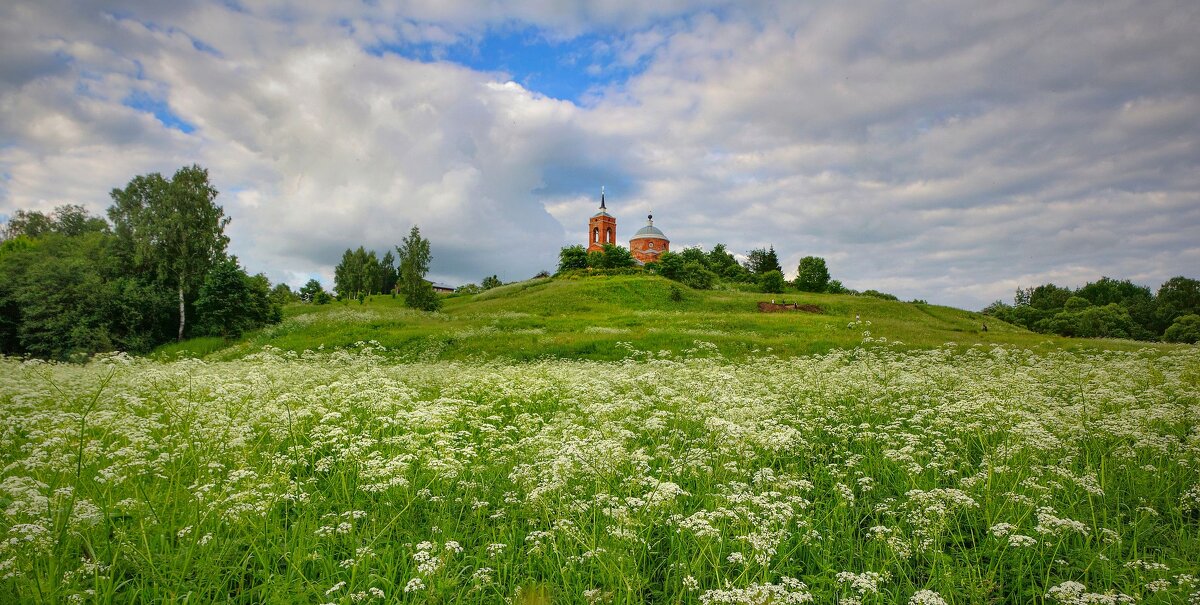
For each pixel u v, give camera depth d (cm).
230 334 4016
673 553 556
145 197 4544
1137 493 652
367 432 750
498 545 500
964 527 623
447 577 468
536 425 919
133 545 474
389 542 541
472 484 648
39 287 3712
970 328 5319
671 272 8975
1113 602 424
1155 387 1162
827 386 1216
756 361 1930
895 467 774
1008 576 529
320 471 732
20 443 728
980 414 845
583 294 6406
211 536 487
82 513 484
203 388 1009
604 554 495
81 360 3256
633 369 1529
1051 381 1276
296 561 479
